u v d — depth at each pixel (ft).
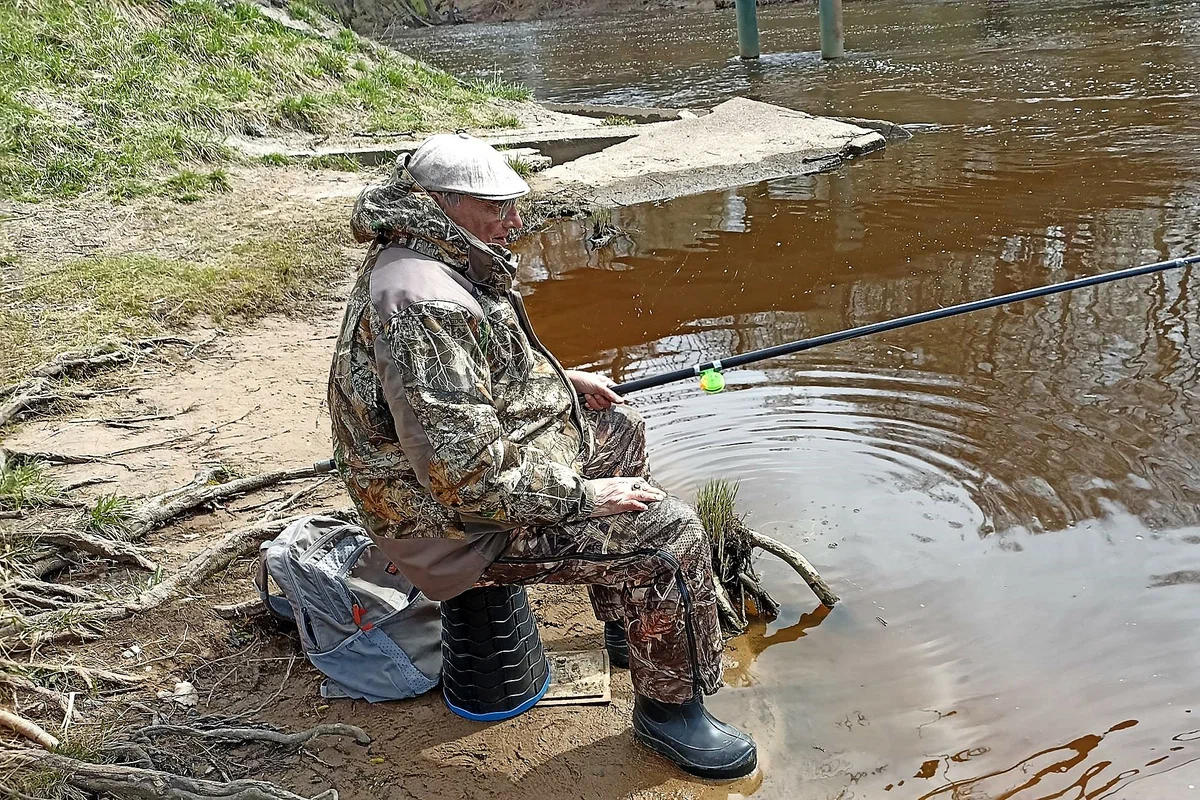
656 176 27.20
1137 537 11.12
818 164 28.09
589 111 39.14
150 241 21.71
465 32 93.04
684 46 63.05
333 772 8.33
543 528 7.86
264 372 15.96
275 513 11.79
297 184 26.48
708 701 9.30
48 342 16.22
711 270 20.48
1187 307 16.51
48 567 10.77
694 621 8.08
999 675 9.39
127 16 32.73
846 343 16.46
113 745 8.38
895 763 8.50
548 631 10.19
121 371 15.81
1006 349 15.71
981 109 33.78
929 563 10.99
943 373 15.14
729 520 10.52
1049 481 12.21
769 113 33.47
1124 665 9.37
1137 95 33.42
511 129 33.55
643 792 8.23
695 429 14.10
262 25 35.94
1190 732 8.57
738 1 52.24
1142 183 23.45
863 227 22.35
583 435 8.47
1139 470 12.26
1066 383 14.48
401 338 7.04
